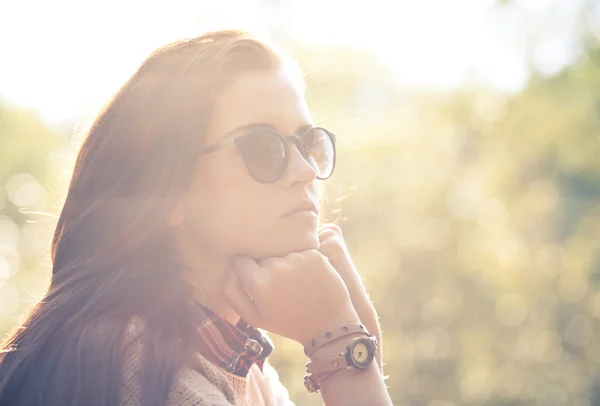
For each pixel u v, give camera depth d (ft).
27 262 65.87
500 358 55.83
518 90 75.46
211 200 6.59
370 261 53.16
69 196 6.76
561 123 74.95
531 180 70.59
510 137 71.10
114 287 6.06
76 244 6.52
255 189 6.61
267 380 7.41
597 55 79.82
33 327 5.99
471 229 56.70
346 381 6.45
